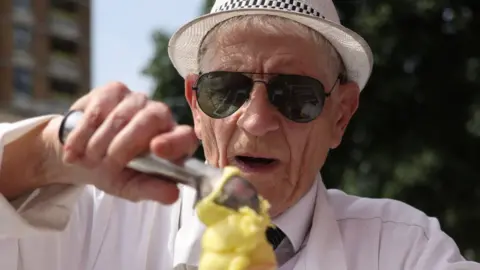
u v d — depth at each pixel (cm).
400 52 674
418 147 685
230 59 183
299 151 185
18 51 2528
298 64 182
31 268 168
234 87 181
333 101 197
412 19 687
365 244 196
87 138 110
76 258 182
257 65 181
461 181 673
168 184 115
